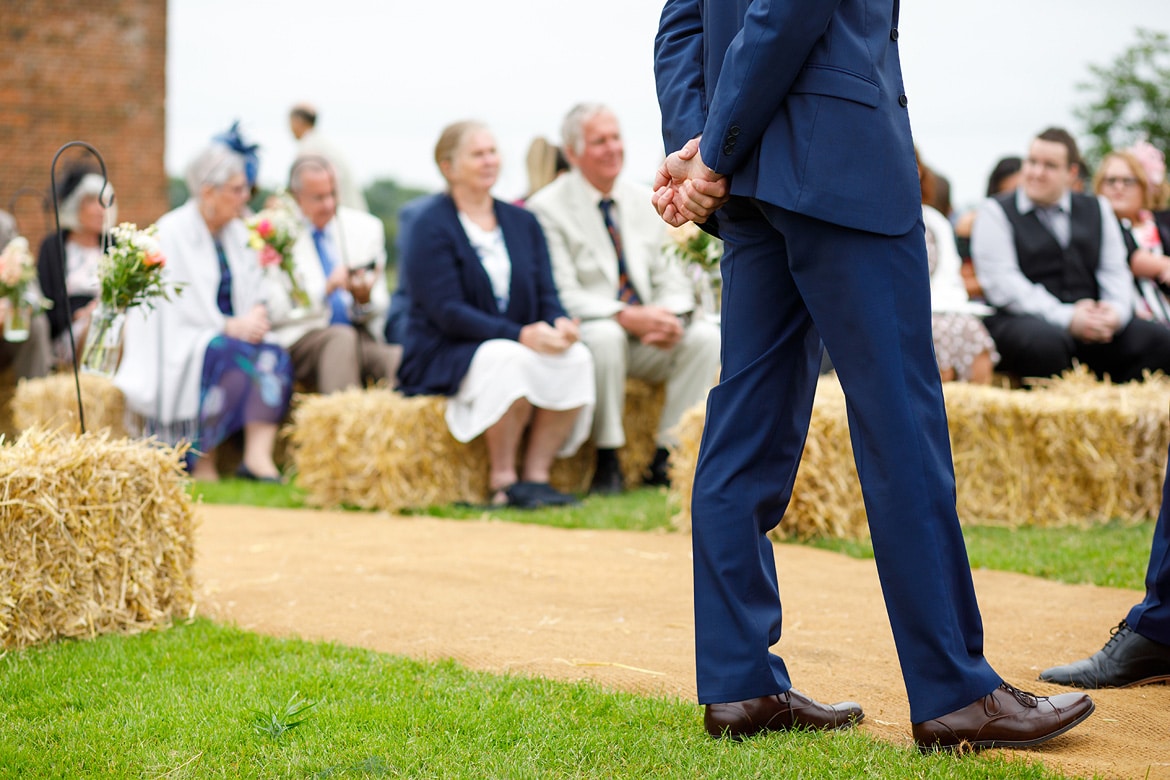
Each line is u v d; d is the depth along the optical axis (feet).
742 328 8.32
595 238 23.66
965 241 28.86
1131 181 27.22
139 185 64.75
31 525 10.99
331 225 27.43
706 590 8.34
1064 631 11.71
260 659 10.62
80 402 12.24
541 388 21.15
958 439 19.58
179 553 12.29
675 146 8.39
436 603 13.08
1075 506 19.69
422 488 21.04
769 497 8.36
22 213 62.49
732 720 8.21
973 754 7.77
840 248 7.68
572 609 12.79
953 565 7.89
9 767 7.86
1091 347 25.68
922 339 7.85
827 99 7.59
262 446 25.09
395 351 27.12
